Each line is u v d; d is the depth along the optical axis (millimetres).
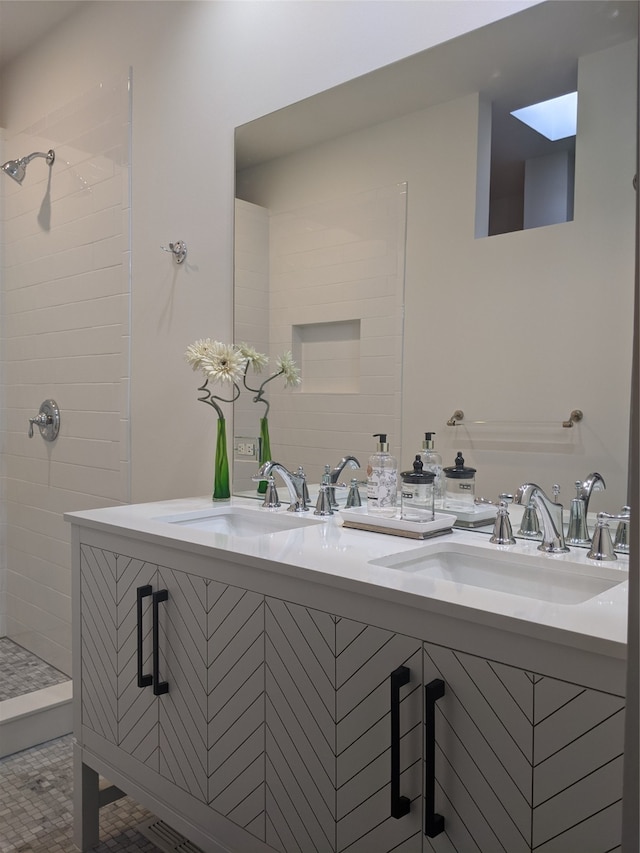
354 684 1217
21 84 3352
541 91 1615
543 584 1385
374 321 1962
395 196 1910
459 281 1774
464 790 1072
